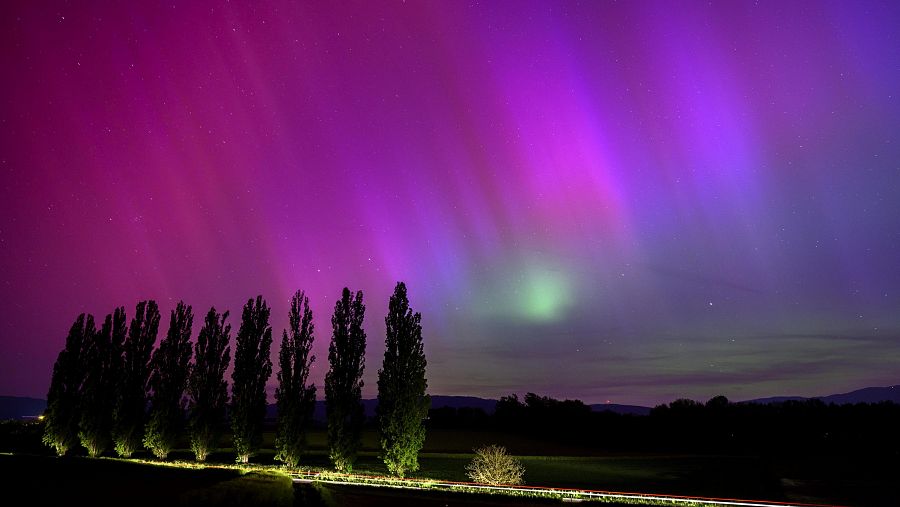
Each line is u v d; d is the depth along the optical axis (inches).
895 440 2829.7
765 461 2324.1
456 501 1052.5
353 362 1573.6
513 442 2849.4
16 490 725.9
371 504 966.4
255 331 1739.7
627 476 1708.9
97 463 1123.9
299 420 1581.0
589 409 3841.0
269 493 872.3
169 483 853.2
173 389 1771.7
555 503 1091.3
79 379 1811.0
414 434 1454.2
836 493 1438.2
